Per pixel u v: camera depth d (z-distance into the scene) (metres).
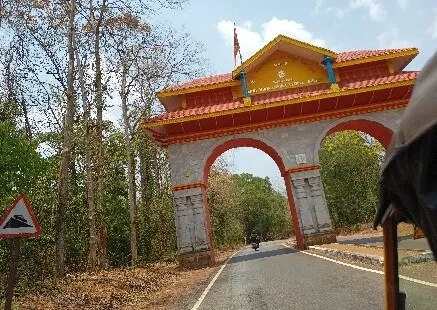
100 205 23.94
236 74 25.08
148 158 35.41
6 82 23.03
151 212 33.62
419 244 1.81
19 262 13.41
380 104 24.39
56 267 14.09
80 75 19.42
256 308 8.01
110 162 31.61
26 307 10.01
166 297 11.81
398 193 1.80
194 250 22.92
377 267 10.76
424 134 1.55
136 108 27.08
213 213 52.84
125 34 20.47
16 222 7.28
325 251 17.89
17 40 18.48
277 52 26.27
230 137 24.59
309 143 24.25
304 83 25.70
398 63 27.08
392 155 1.76
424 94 1.67
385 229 2.05
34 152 17.11
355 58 25.42
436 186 1.60
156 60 24.70
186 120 23.66
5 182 15.02
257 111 23.94
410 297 1.95
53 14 18.41
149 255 31.80
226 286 12.11
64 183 14.94
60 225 14.59
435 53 1.82
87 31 20.34
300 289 9.43
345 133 51.44
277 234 109.38
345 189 50.78
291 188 23.88
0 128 15.47
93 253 18.78
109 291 12.95
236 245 70.81
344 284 9.07
